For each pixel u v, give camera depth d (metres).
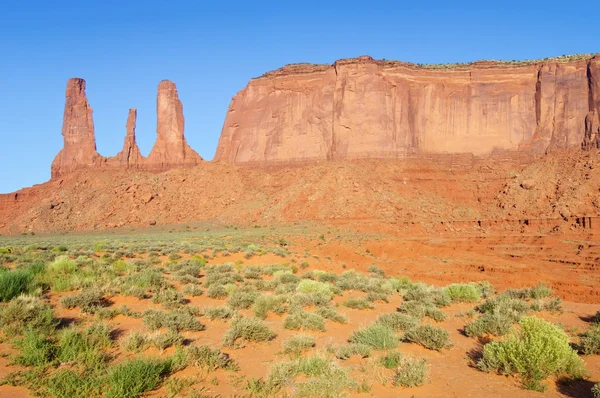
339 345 12.19
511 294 24.23
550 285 33.66
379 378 9.84
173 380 9.08
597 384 9.34
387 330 12.91
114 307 14.67
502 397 9.26
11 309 11.39
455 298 21.98
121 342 10.80
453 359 11.84
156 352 10.52
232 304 16.61
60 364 9.41
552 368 10.12
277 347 12.07
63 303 13.70
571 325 16.81
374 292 21.00
